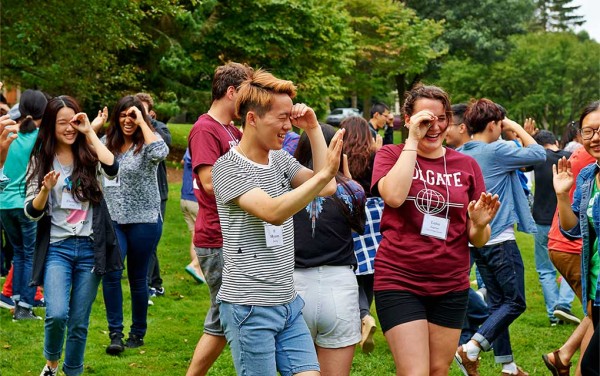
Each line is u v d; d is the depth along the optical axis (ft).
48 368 14.76
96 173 14.76
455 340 12.13
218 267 14.21
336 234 12.33
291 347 10.82
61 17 37.63
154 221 18.30
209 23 55.93
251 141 10.67
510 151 16.63
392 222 12.20
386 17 83.41
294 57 59.88
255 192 10.16
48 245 14.55
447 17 107.65
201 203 14.39
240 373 10.71
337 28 62.03
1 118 14.25
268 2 55.77
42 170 14.47
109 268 14.89
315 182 9.71
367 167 15.85
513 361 17.20
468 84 104.99
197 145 13.93
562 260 17.31
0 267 24.47
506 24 109.29
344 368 12.36
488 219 11.93
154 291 24.40
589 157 17.49
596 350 11.99
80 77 42.60
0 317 20.98
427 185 12.10
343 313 12.23
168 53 52.85
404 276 11.96
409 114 12.50
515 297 16.46
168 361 18.08
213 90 14.39
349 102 170.81
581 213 13.41
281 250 10.72
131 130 18.17
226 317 10.69
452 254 12.01
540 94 99.60
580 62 99.60
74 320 14.62
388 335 11.94
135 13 40.60
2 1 36.76
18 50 38.45
